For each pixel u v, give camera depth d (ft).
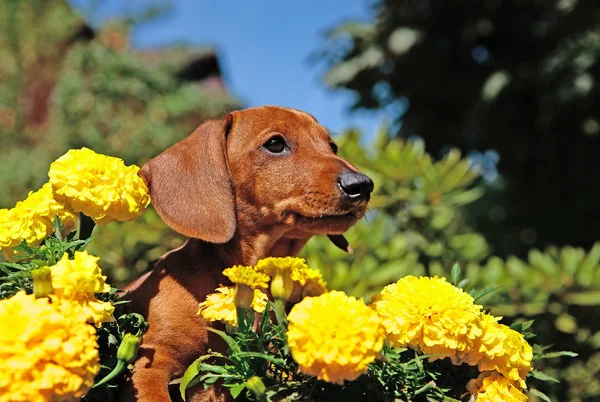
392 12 5.49
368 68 5.59
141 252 3.46
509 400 1.82
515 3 5.20
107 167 1.91
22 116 7.46
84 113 6.41
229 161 2.08
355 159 3.44
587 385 3.31
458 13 5.35
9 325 1.55
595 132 4.98
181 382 1.81
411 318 1.76
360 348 1.61
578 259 3.47
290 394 1.78
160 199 2.02
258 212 2.07
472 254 3.45
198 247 2.03
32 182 6.43
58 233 1.86
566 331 3.30
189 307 1.95
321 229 2.01
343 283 3.12
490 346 1.82
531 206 5.57
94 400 1.83
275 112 2.15
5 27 7.65
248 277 1.70
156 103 6.62
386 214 3.43
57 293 1.66
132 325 1.93
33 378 1.54
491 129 5.41
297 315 1.63
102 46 6.79
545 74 4.99
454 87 5.58
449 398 1.81
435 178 3.42
